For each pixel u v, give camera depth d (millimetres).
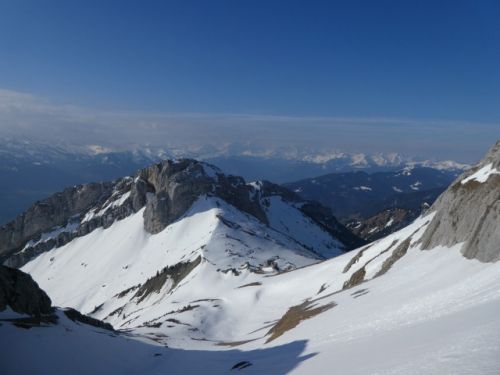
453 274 48906
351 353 32062
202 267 191625
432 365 21188
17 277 62812
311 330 54812
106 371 56969
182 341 95375
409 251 80375
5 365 49844
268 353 50500
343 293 75125
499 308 27750
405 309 42375
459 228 63781
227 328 114562
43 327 59312
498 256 44531
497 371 17453
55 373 51938
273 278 150625
